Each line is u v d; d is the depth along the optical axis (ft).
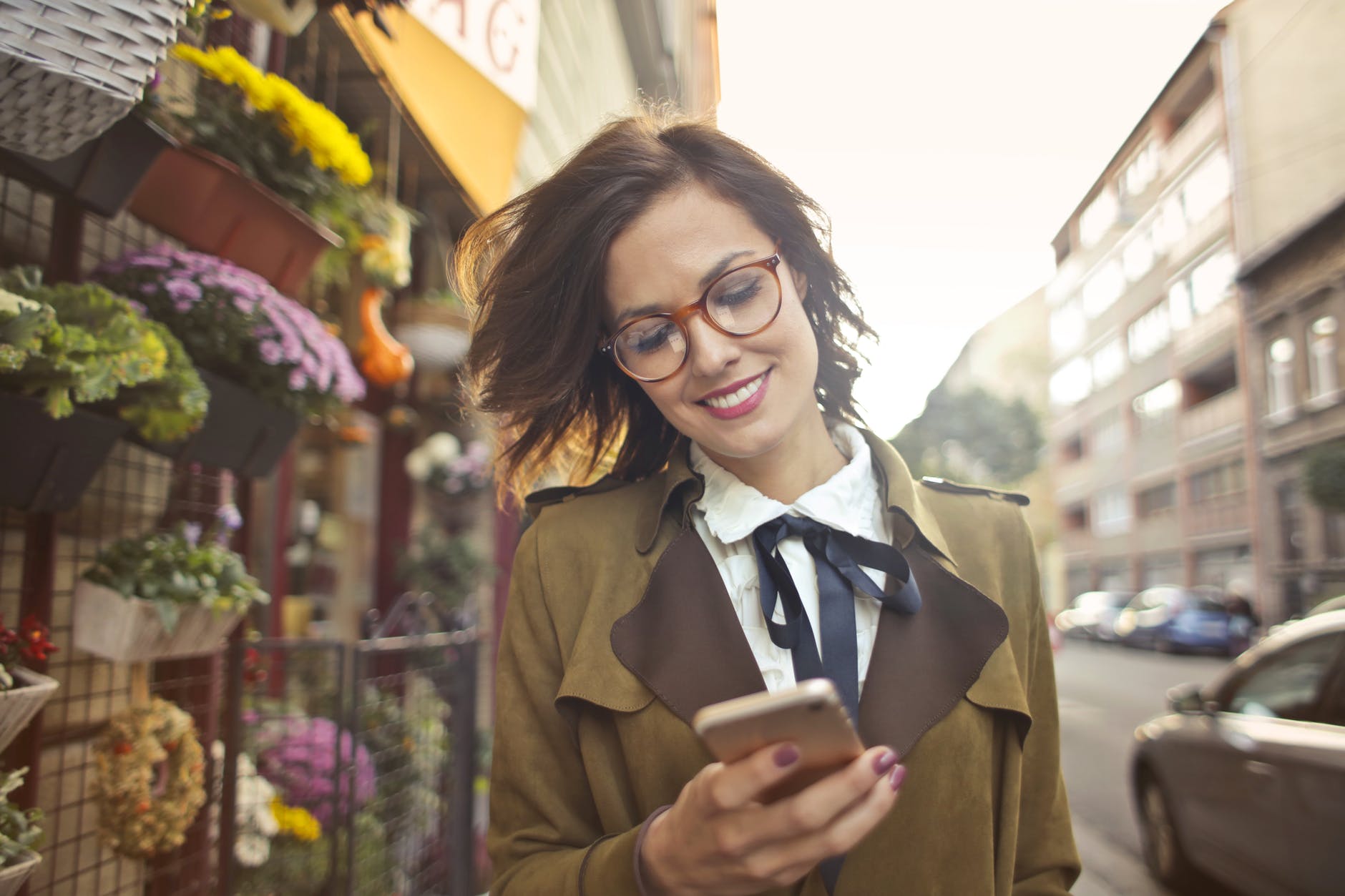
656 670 3.00
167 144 5.16
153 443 5.88
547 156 19.49
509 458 3.99
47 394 4.44
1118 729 28.37
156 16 3.49
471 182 11.60
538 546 3.49
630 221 2.97
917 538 3.19
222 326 6.16
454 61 11.53
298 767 9.26
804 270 3.42
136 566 5.82
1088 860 15.44
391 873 10.23
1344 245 54.75
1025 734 3.04
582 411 3.85
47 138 3.70
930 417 109.50
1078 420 107.24
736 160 3.07
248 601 6.42
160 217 6.51
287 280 7.41
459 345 15.06
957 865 2.89
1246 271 63.72
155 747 6.08
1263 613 65.92
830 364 3.76
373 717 10.79
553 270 3.19
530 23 13.83
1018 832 3.30
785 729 1.81
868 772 1.92
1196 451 78.07
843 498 3.18
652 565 3.25
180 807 6.29
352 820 8.43
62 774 6.10
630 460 3.85
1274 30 45.19
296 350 6.43
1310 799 10.54
